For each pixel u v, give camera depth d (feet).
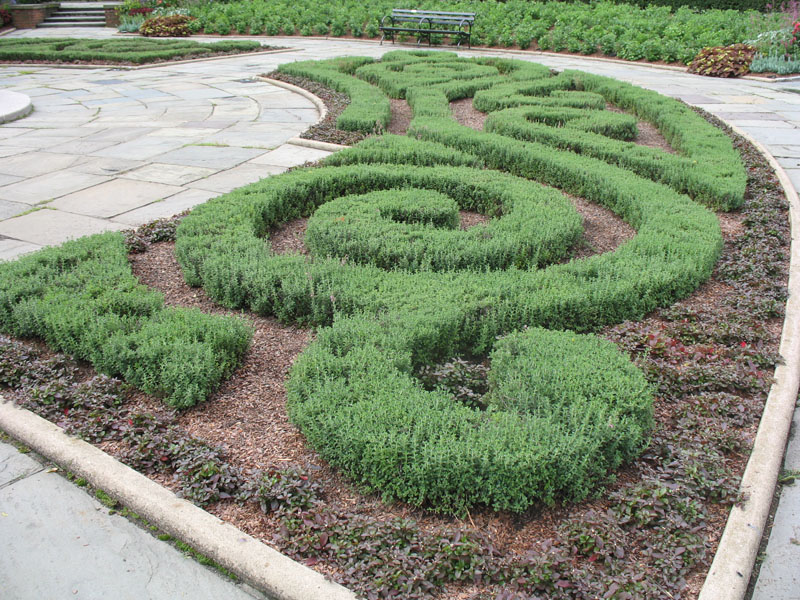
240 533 8.94
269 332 14.97
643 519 9.21
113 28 87.86
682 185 24.44
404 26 73.61
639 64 59.52
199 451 10.47
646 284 15.60
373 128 31.68
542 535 9.41
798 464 11.21
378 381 11.16
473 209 23.25
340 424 10.12
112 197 23.84
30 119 36.99
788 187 24.82
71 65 58.03
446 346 13.61
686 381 12.76
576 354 12.00
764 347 14.08
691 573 8.57
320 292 14.87
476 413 10.53
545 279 15.60
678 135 30.53
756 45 55.47
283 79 47.55
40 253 17.07
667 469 10.14
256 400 12.42
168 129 34.24
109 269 16.33
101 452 10.53
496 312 14.25
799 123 36.14
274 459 10.77
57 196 23.95
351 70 49.55
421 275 15.99
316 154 29.17
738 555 8.65
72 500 9.96
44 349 14.10
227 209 19.88
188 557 8.96
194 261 17.02
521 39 68.03
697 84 49.37
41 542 9.16
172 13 82.53
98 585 8.49
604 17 69.62
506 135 30.91
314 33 79.15
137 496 9.60
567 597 8.01
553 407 10.82
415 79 42.65
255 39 77.46
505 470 9.39
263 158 28.68
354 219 19.04
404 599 7.97
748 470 10.34
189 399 11.86
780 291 16.57
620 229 21.56
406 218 20.27
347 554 8.54
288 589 8.13
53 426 11.18
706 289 17.28
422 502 9.89
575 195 24.97
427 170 24.09
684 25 63.16
